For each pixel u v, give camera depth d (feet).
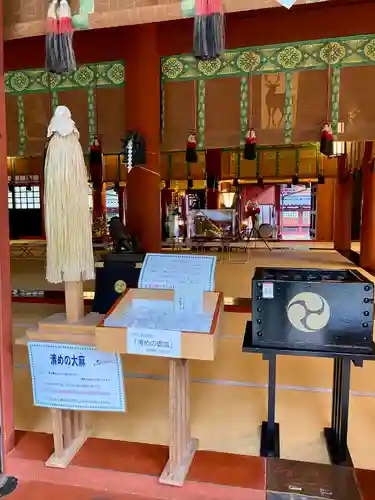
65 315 6.39
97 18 5.57
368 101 16.06
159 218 16.58
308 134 16.70
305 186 46.83
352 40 15.81
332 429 6.91
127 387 9.12
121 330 5.41
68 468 5.94
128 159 15.66
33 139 18.94
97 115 18.16
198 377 9.64
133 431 7.28
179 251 35.78
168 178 39.81
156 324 5.53
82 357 5.85
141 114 16.05
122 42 16.78
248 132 16.76
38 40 17.83
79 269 5.81
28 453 6.25
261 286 5.91
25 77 18.66
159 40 15.99
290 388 9.05
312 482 5.59
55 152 5.67
